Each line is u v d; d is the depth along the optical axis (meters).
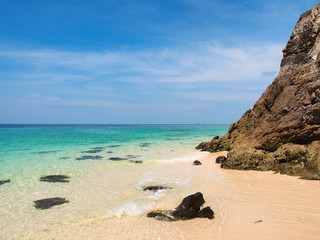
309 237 5.91
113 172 15.80
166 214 8.26
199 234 6.76
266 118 19.48
